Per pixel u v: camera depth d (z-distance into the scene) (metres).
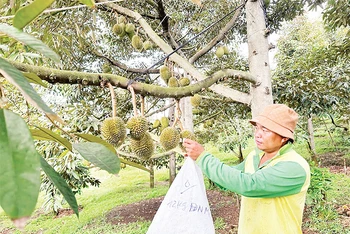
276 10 3.93
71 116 3.11
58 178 0.47
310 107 4.37
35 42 0.46
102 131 1.04
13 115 0.36
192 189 1.38
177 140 1.30
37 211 7.29
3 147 0.33
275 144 1.51
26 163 0.33
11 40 1.62
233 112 5.28
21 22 0.60
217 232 4.67
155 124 2.32
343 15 3.92
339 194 5.53
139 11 3.93
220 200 6.41
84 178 4.45
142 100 1.10
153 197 7.71
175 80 2.19
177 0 4.04
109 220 6.07
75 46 3.89
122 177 11.41
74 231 5.66
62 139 0.72
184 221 1.32
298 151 10.26
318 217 4.43
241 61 4.84
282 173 1.36
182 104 3.33
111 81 0.99
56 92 4.42
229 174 1.34
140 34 3.60
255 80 2.29
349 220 4.29
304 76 4.10
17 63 0.84
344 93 4.41
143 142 1.18
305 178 1.40
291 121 1.48
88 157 0.53
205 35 4.00
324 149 10.14
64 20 3.12
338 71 4.25
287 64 5.16
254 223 1.52
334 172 7.43
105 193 9.05
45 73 0.87
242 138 7.57
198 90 1.34
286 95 4.06
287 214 1.45
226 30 3.03
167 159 7.65
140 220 5.89
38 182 0.32
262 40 2.39
